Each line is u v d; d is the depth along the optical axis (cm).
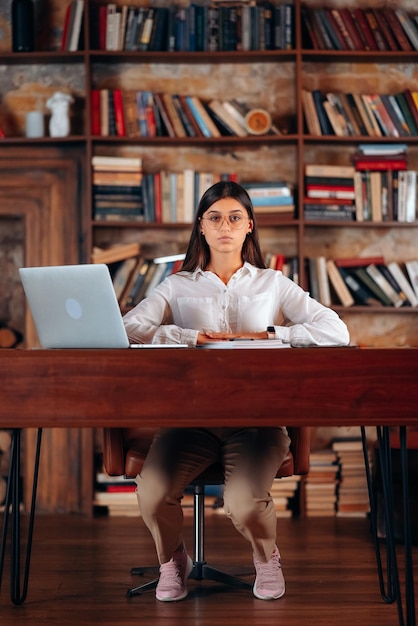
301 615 279
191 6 504
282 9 503
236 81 522
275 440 283
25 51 506
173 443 281
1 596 306
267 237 521
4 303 539
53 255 507
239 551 385
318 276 499
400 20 507
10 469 274
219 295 314
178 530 283
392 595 292
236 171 521
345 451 483
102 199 498
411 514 410
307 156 520
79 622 272
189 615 279
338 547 397
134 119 502
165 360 231
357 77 523
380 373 230
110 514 489
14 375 232
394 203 499
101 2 517
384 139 496
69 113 518
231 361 231
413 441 418
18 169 509
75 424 231
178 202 499
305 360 231
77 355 231
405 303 498
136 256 512
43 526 455
